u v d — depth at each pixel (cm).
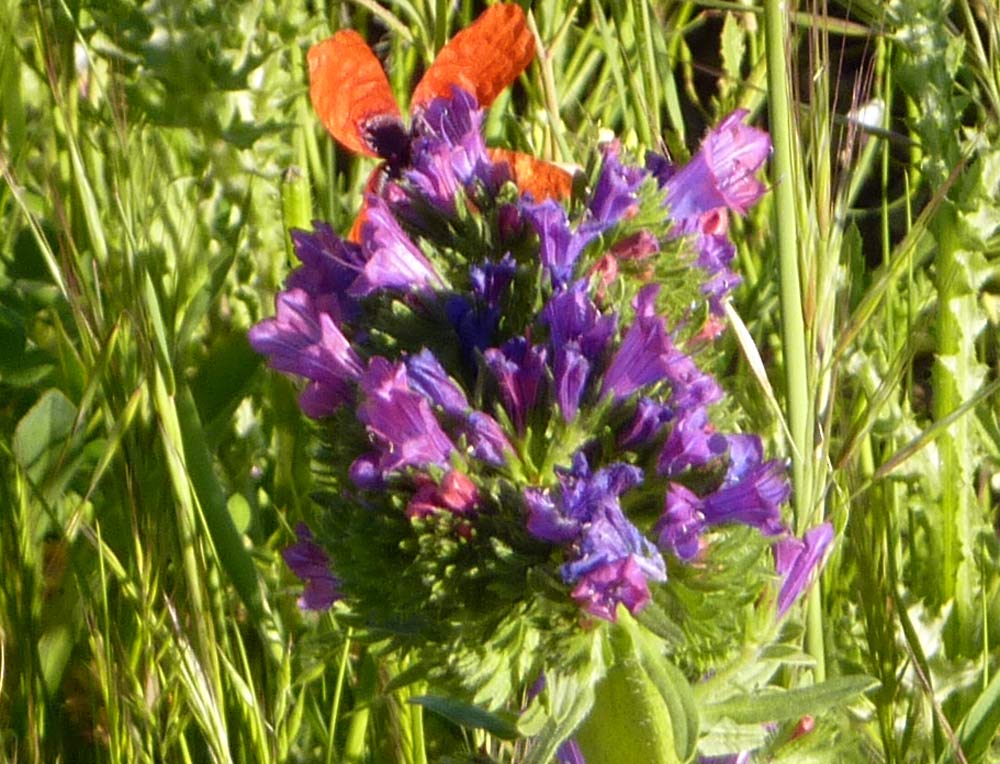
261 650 79
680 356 64
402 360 64
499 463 63
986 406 85
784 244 73
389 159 68
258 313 85
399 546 64
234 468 84
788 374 73
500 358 64
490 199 66
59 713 77
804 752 70
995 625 81
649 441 64
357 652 79
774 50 73
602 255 66
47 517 79
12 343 84
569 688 65
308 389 65
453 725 79
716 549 65
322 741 77
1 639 74
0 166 80
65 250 78
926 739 78
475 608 64
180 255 82
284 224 83
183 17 84
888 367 84
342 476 66
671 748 67
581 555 62
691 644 65
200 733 76
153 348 76
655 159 69
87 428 80
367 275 65
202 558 75
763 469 64
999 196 85
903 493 85
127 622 77
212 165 85
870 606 76
